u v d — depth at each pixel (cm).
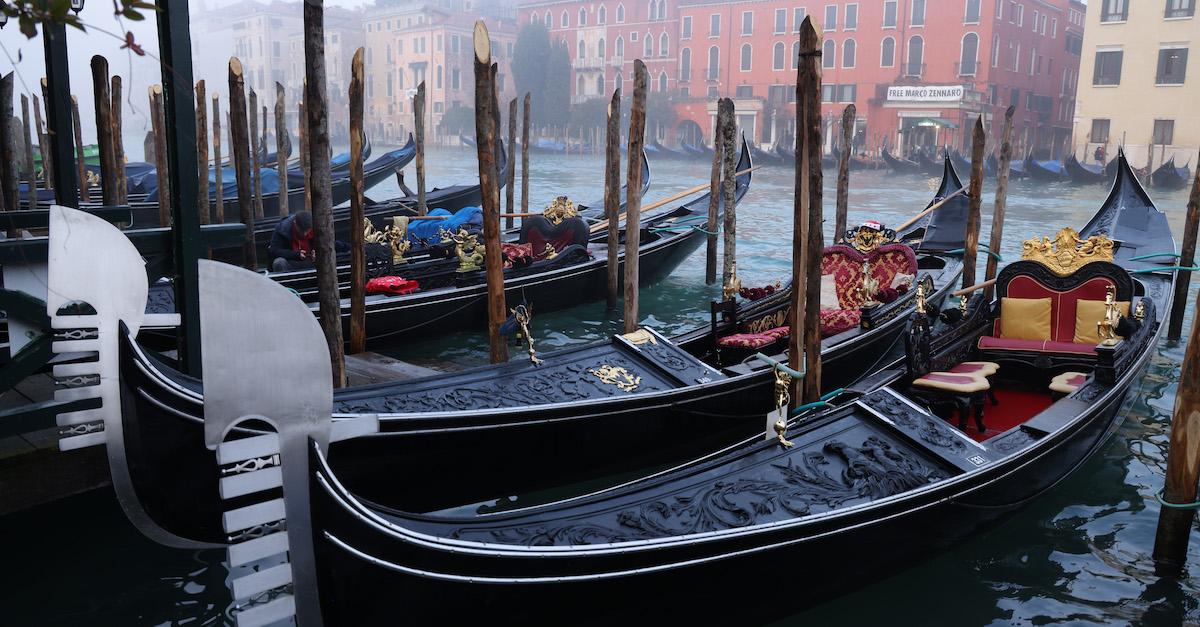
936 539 407
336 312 546
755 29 4038
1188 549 443
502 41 5484
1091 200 2481
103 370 359
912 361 497
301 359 266
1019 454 421
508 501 507
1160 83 2858
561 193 2472
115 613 394
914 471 393
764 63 4038
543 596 308
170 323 378
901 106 3591
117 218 525
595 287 961
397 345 784
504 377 490
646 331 566
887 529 378
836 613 394
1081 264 582
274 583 275
